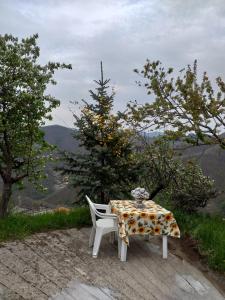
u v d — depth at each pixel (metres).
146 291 3.60
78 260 3.99
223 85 4.98
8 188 6.70
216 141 5.14
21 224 4.66
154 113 5.21
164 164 6.61
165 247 4.40
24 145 6.86
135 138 5.86
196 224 5.68
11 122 6.43
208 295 3.82
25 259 3.75
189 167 6.75
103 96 5.75
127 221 4.16
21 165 7.09
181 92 5.04
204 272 4.34
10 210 7.00
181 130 5.11
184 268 4.28
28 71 6.39
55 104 6.63
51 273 3.56
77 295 3.27
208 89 5.00
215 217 6.42
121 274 3.83
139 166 5.91
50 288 3.28
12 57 6.21
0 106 6.37
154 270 4.07
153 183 6.88
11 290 3.13
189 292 3.79
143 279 3.82
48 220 5.00
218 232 5.21
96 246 4.17
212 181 6.69
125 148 5.79
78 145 5.90
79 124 5.75
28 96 5.99
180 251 4.79
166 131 5.25
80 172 5.77
